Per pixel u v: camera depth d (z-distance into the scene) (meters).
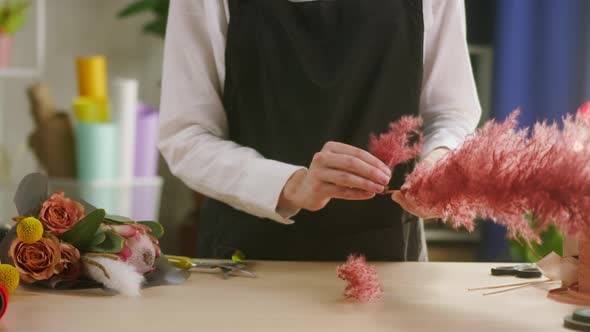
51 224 1.06
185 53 1.41
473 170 0.86
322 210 1.39
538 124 0.87
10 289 0.97
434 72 1.47
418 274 1.19
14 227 1.08
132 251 1.07
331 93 1.38
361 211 1.40
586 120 0.86
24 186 1.10
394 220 1.41
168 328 0.85
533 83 3.71
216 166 1.29
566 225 0.81
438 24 1.45
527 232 0.87
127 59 3.96
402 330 0.85
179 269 1.14
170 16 1.43
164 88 1.42
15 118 3.67
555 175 0.81
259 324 0.87
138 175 3.17
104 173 2.99
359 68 1.38
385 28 1.38
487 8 4.10
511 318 0.91
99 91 3.10
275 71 1.39
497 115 3.83
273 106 1.40
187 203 3.91
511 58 3.76
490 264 1.27
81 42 3.87
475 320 0.90
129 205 3.09
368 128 1.40
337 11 1.40
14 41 3.55
